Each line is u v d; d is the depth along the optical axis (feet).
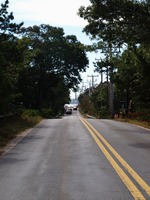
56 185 28.40
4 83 73.67
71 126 90.22
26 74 184.34
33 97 215.72
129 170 34.27
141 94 113.50
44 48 216.95
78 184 28.71
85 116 290.56
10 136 64.75
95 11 80.64
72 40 228.43
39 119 123.44
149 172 33.37
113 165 36.94
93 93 286.25
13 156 43.73
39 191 26.53
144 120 118.21
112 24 82.69
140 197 24.80
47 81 222.48
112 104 179.11
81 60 228.22
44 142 57.26
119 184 28.66
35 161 39.78
